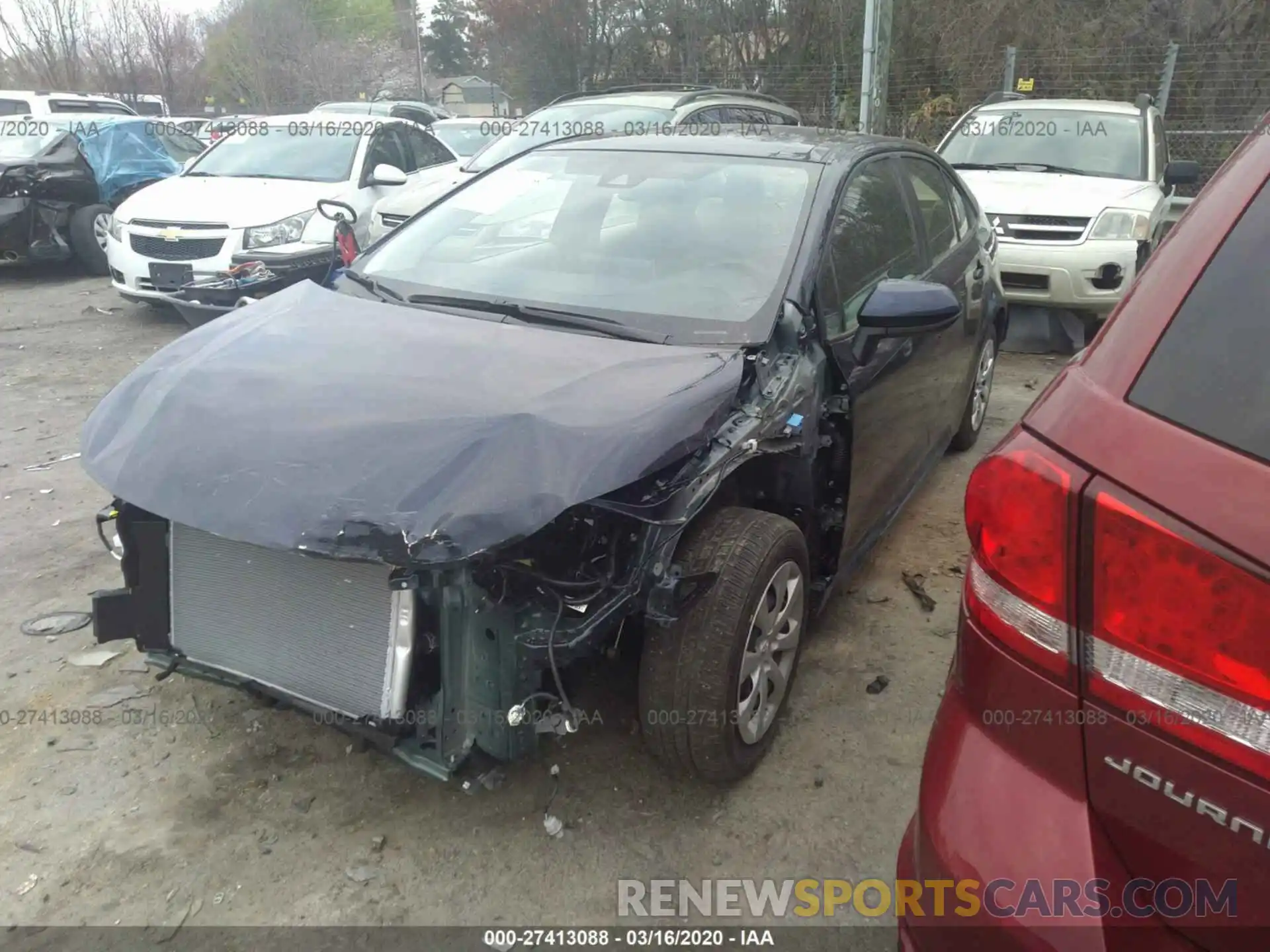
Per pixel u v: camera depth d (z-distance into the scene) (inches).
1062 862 53.9
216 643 101.6
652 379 100.0
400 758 93.1
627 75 880.9
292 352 107.3
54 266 464.8
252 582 97.3
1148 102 350.3
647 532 93.1
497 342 109.8
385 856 99.0
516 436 87.7
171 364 108.8
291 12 1483.8
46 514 177.8
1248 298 53.7
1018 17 644.7
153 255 311.7
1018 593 57.0
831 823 104.0
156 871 96.7
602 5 880.3
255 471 87.1
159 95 1229.7
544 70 928.3
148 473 91.6
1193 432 51.5
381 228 318.7
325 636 94.1
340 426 90.2
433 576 88.4
